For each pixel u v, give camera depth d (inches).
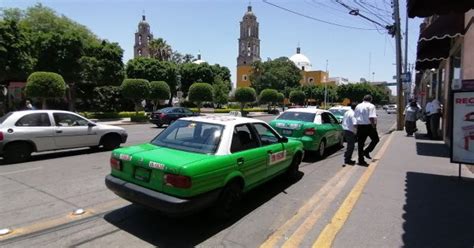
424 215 201.9
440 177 297.1
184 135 221.3
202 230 194.4
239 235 188.4
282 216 218.4
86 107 1593.3
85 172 330.3
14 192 261.4
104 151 457.1
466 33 370.0
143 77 1987.0
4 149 365.7
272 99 2191.2
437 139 584.4
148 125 1047.6
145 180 190.4
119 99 1653.5
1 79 1134.4
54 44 1263.5
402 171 322.0
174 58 2999.5
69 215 214.4
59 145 410.0
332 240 169.5
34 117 394.6
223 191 201.6
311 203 243.4
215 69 2659.9
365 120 358.3
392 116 1932.8
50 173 325.4
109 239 181.0
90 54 1395.2
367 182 279.3
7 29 1059.9
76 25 1689.2
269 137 264.4
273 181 303.1
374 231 179.6
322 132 411.5
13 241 176.9
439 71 667.4
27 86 1009.5
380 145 523.2
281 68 3233.3
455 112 280.7
